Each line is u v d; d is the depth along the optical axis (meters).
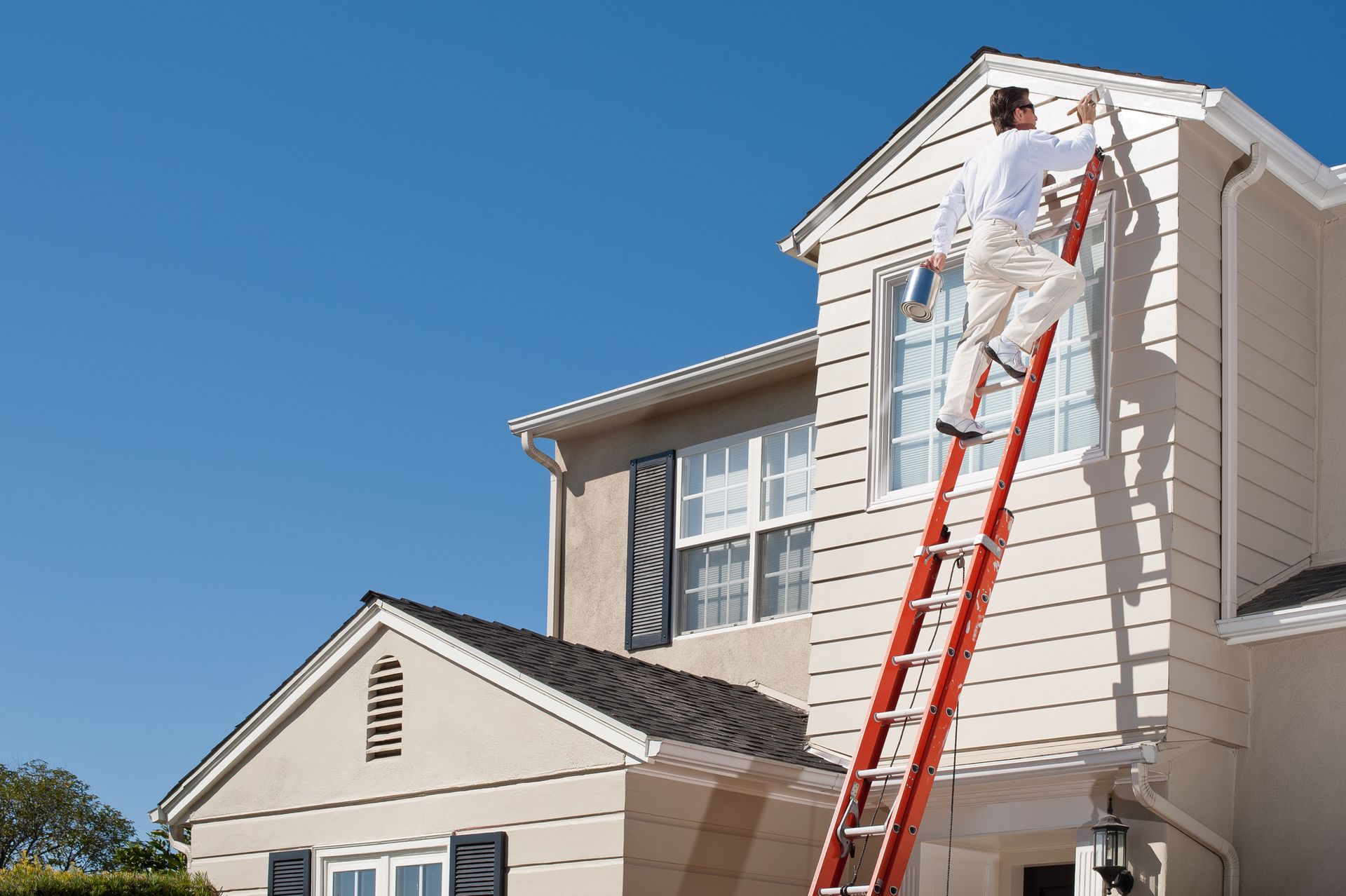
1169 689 7.24
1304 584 7.91
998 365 8.47
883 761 8.32
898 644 7.14
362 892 8.61
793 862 8.15
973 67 8.90
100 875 9.30
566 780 7.73
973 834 8.11
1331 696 7.44
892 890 6.29
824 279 9.44
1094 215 8.13
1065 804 7.70
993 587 7.71
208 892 9.32
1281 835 7.45
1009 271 7.40
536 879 7.71
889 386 8.96
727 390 11.58
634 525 12.02
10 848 22.56
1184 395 7.64
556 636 12.44
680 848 7.60
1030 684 7.78
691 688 9.74
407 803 8.50
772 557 10.97
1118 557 7.59
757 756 7.88
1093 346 8.05
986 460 8.39
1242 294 8.25
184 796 9.81
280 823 9.19
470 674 8.39
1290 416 8.48
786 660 10.55
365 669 9.01
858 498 8.87
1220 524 7.74
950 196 7.77
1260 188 8.56
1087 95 8.19
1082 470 7.84
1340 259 8.91
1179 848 7.32
